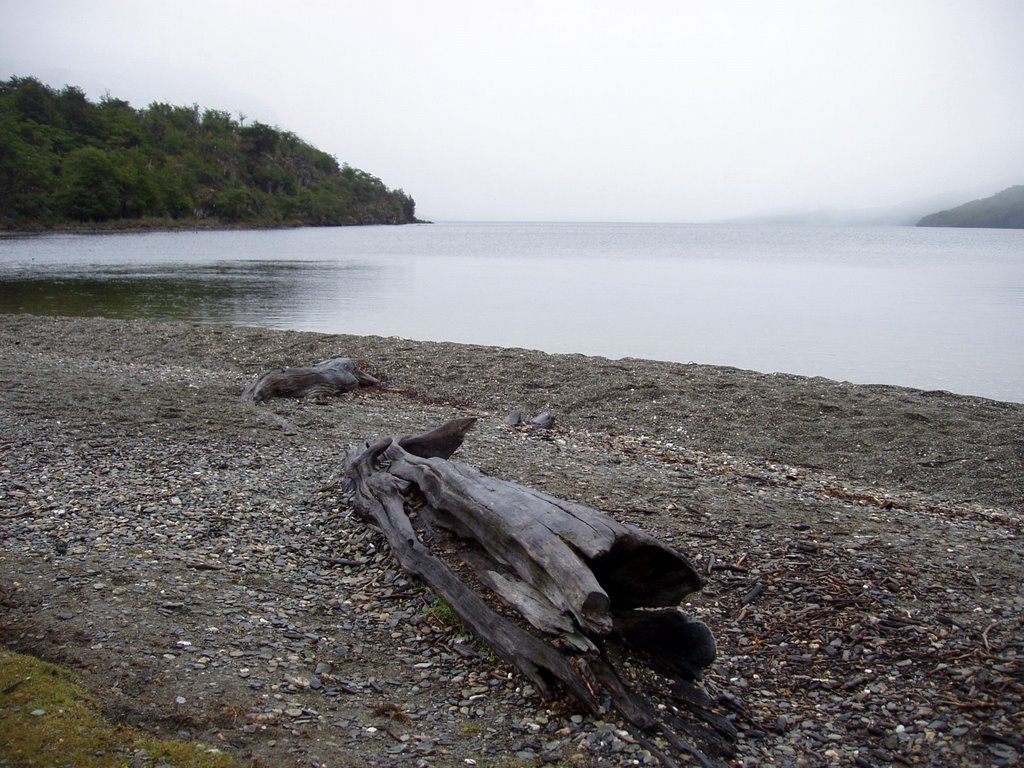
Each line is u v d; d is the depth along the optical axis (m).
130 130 149.00
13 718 3.90
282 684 4.49
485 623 4.85
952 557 6.81
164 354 16.97
